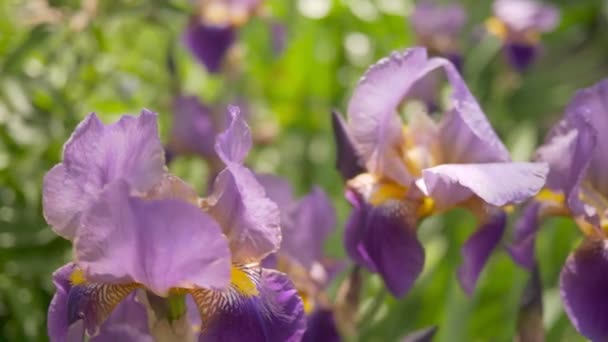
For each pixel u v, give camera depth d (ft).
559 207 2.65
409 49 2.65
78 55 3.54
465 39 5.65
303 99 5.19
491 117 4.87
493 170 2.54
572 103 2.71
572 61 6.70
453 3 5.53
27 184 3.43
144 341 2.35
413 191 2.64
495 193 2.51
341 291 2.76
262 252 2.40
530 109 5.84
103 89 3.82
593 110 2.69
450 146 2.71
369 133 2.68
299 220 2.85
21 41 3.55
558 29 6.82
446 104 3.74
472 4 5.90
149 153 2.38
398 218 2.63
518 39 5.14
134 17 3.79
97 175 2.38
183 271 2.33
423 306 3.72
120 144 2.37
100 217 2.31
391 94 2.67
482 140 2.60
